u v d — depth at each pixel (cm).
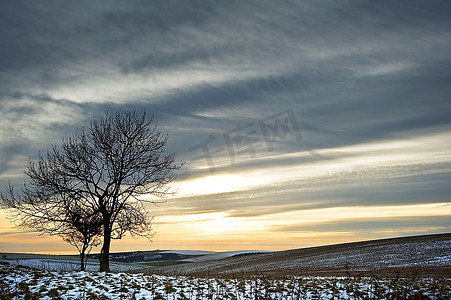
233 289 1797
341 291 1770
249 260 8750
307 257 7644
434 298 1537
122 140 2570
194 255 14288
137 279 1958
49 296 1406
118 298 1476
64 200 2477
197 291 1678
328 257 7156
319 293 1733
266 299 1577
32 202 2483
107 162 2541
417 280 2077
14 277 1630
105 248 2445
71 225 2550
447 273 3039
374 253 6856
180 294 1611
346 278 2317
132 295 1526
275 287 1881
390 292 1645
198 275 2594
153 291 1638
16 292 1382
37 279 1662
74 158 2514
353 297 1630
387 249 7150
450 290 1664
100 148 2559
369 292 1692
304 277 2573
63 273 1930
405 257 5981
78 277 1836
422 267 4444
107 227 2473
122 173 2511
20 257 6044
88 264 6369
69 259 7188
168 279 2055
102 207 2473
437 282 1967
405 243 7662
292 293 1727
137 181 2594
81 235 2666
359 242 9425
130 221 2556
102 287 1630
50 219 2495
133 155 2569
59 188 2470
